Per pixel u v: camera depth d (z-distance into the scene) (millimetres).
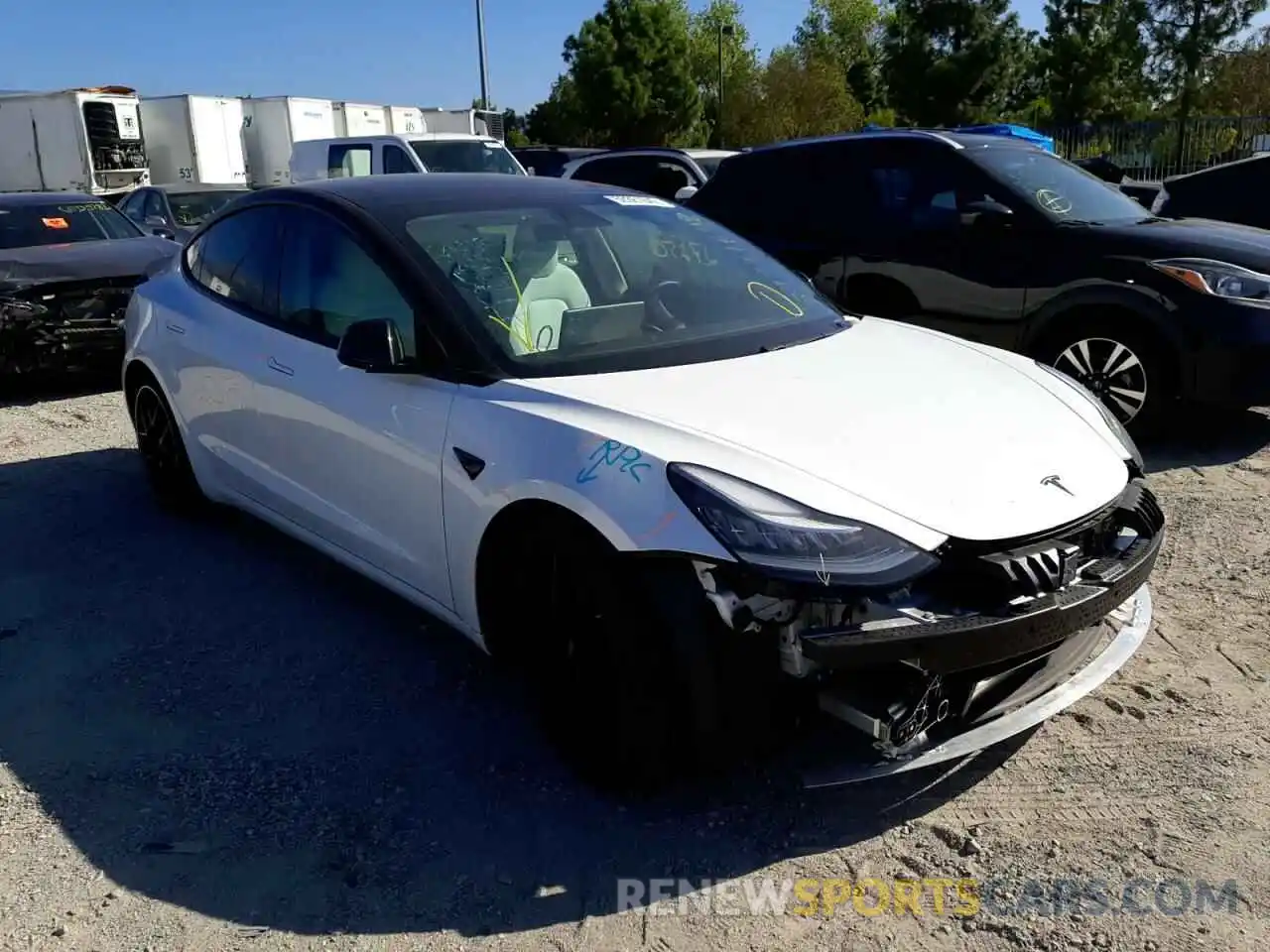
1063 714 3273
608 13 44188
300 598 4215
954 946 2391
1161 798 2861
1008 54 40125
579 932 2447
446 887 2596
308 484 3867
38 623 4047
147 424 5082
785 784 2943
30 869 2682
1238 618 3836
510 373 3113
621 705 2674
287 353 3885
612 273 3736
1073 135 26219
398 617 4031
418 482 3240
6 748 3221
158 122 22250
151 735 3271
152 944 2426
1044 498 2725
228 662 3707
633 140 44969
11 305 7336
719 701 2557
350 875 2641
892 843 2729
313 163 14648
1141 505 3033
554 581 2846
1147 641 3697
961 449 2828
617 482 2643
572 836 2766
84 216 9008
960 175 6414
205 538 4871
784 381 3123
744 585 2467
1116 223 6086
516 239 3668
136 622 4035
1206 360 5480
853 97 52719
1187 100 36188
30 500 5480
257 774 3055
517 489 2848
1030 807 2846
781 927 2455
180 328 4578
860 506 2541
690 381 3078
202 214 13883
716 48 60344
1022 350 6121
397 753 3146
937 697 2598
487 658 3684
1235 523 4730
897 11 41969
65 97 20578
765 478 2574
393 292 3432
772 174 7262
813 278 6887
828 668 2449
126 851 2742
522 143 58531
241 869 2668
